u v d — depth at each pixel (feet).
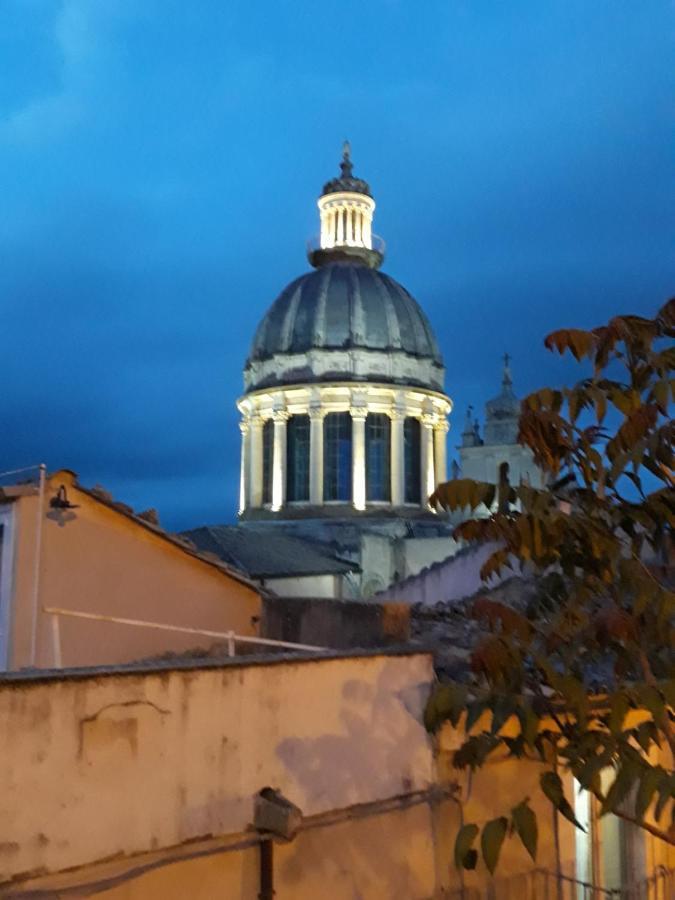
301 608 42.45
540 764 35.63
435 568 73.26
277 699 27.63
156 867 24.34
